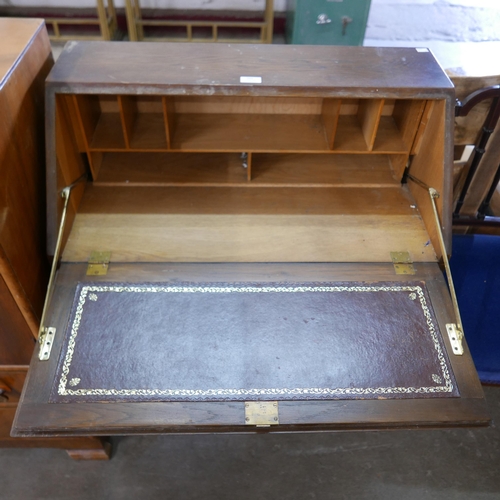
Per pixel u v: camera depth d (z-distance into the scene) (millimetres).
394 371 1063
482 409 1028
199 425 994
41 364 1048
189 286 1188
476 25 2371
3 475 1700
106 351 1069
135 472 1720
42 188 1275
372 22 2402
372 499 1676
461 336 1117
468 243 1719
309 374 1052
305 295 1183
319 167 1509
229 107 1494
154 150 1345
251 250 1278
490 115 1593
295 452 1771
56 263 1202
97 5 2350
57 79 1147
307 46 1348
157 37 2594
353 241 1312
